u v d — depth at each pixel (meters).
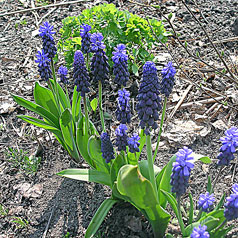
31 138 0.47
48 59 0.36
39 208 0.39
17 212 0.39
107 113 0.48
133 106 0.48
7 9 0.73
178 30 0.60
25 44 0.63
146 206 0.29
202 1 0.66
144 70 0.26
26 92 0.54
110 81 0.52
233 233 0.33
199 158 0.33
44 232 0.36
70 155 0.43
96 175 0.35
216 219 0.27
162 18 0.62
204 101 0.48
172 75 0.29
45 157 0.44
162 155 0.42
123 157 0.32
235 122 0.45
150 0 0.67
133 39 0.50
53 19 0.68
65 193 0.40
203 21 0.61
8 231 0.37
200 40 0.58
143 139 0.35
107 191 0.39
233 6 0.64
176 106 0.48
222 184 0.38
